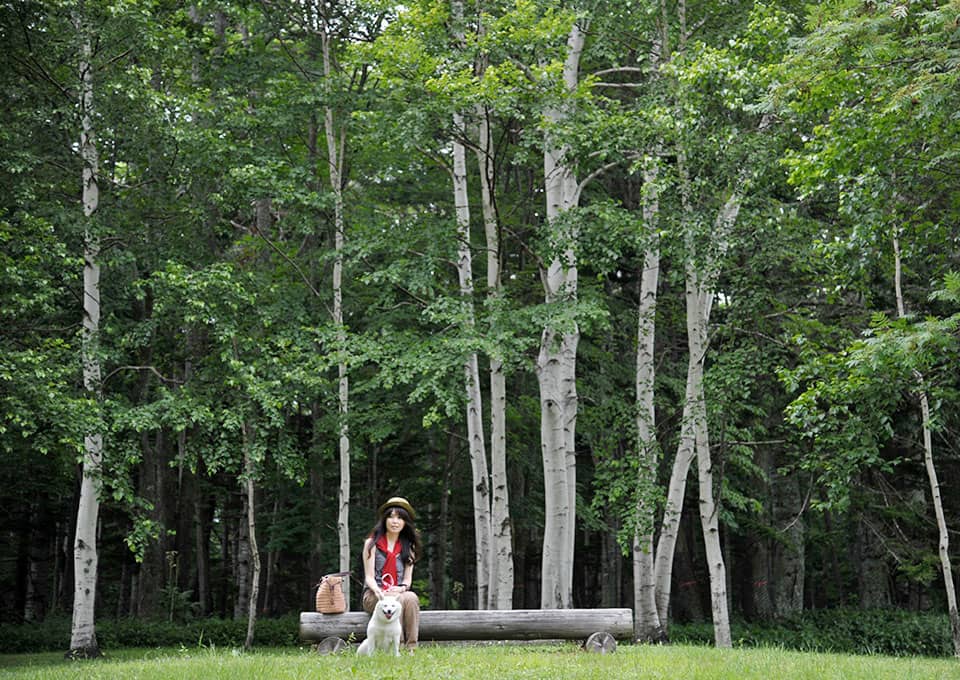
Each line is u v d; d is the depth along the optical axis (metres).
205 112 21.66
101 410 18.30
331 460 31.75
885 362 12.61
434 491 31.31
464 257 22.34
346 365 22.09
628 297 30.52
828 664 10.95
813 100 13.57
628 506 19.83
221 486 34.41
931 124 12.79
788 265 22.61
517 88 19.06
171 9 23.22
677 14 20.34
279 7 24.06
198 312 19.80
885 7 12.37
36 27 20.28
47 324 21.61
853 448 14.77
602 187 28.11
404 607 11.12
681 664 10.41
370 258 25.58
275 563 35.41
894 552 26.69
